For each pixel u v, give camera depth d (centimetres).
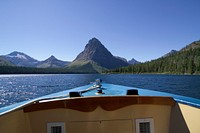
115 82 5588
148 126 394
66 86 5281
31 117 377
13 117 328
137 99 384
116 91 679
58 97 446
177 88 3778
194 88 3769
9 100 2975
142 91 702
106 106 379
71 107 373
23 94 3712
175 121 390
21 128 351
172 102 394
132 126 390
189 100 420
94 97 378
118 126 386
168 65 15150
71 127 379
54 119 377
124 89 745
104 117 383
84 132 379
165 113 401
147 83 5181
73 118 379
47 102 369
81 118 380
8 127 313
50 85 5766
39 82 7506
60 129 379
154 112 397
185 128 362
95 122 381
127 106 389
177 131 381
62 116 378
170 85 4512
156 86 4244
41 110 371
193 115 347
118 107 381
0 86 5772
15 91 4266
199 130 330
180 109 380
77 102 374
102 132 382
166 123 400
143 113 394
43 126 377
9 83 7238
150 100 388
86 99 376
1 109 389
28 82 7725
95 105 378
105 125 383
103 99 378
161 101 391
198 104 356
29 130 377
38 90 4403
